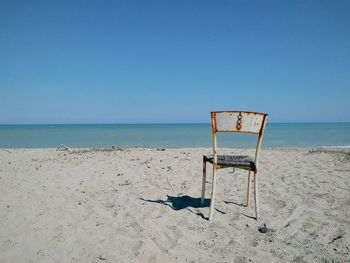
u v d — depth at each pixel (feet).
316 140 76.48
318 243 9.70
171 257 9.08
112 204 14.12
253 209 13.03
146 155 31.22
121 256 9.18
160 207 13.55
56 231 11.19
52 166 25.36
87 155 32.24
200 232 10.78
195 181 18.78
